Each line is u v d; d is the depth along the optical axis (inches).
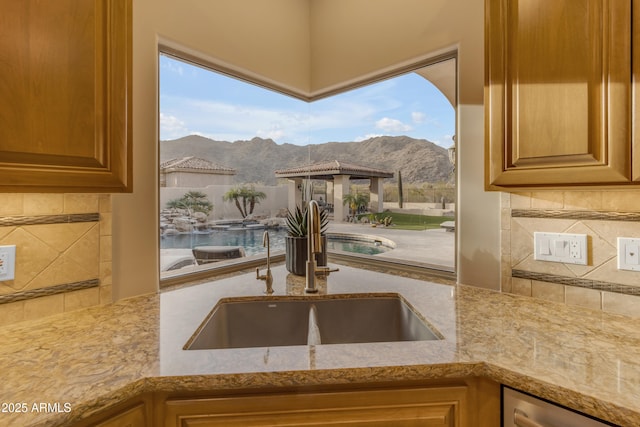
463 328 35.7
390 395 28.6
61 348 31.2
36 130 30.3
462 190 53.9
